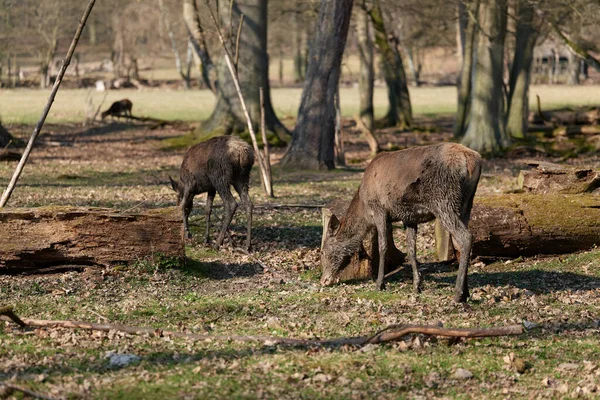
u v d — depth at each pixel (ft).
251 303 34.42
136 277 38.34
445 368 26.11
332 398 23.08
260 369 25.41
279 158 101.96
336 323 31.35
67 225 38.11
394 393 23.71
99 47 366.43
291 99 229.04
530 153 106.32
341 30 91.15
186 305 34.12
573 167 48.11
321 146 91.81
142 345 28.02
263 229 52.80
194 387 23.54
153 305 33.94
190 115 179.11
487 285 37.78
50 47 272.72
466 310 33.24
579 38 111.45
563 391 23.99
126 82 292.61
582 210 43.34
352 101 220.23
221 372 25.12
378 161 36.04
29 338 28.50
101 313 32.53
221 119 118.52
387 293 36.29
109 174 85.46
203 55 124.67
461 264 34.01
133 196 66.39
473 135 111.24
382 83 313.32
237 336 28.96
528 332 30.25
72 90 271.69
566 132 120.98
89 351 27.07
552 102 208.23
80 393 22.68
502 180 78.38
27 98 220.02
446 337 28.96
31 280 37.37
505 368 26.21
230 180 45.60
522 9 115.44
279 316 32.60
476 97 110.93
